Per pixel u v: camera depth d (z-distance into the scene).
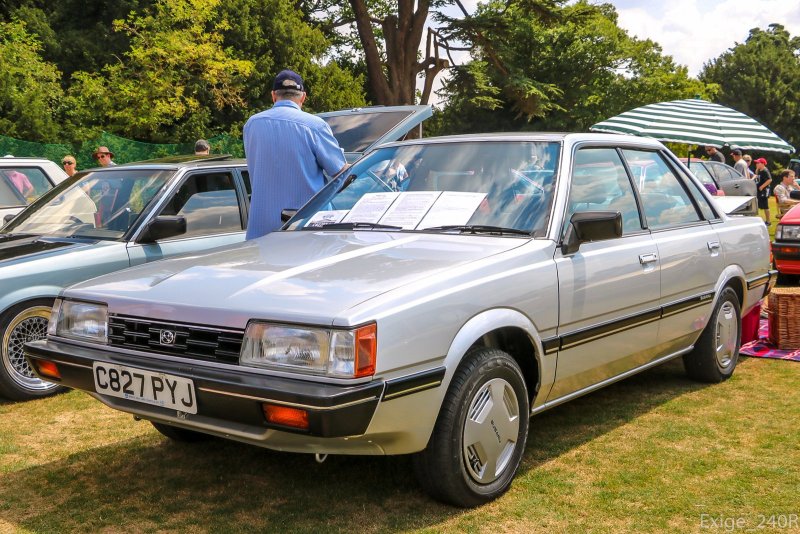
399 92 32.62
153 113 25.14
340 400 2.68
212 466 3.89
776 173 60.59
